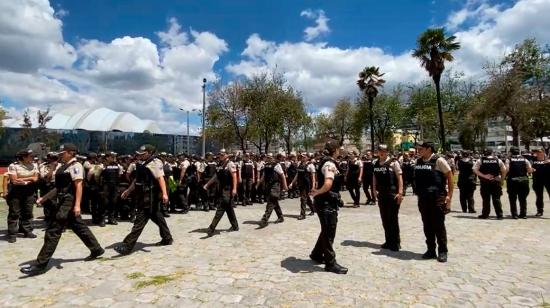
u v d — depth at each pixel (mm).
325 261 5492
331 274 5340
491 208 12477
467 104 44969
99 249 6152
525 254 6410
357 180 13234
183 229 8820
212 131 37750
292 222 9758
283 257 6262
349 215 11008
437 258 6086
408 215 10930
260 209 12508
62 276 5332
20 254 6680
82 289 4809
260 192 14578
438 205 6004
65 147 5863
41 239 8000
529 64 33844
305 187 10445
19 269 5715
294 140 50469
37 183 8516
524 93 32594
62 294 4648
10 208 7855
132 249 6734
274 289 4746
